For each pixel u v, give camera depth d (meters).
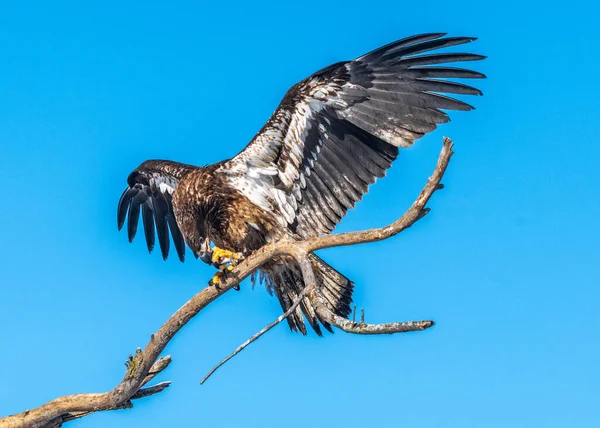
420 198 9.24
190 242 13.67
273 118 12.91
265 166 13.26
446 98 12.11
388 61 12.41
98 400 11.03
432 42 12.24
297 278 13.41
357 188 12.77
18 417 11.11
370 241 9.84
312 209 13.12
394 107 12.38
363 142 12.67
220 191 13.33
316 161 12.98
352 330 8.91
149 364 10.80
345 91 12.64
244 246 13.44
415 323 8.44
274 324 9.43
